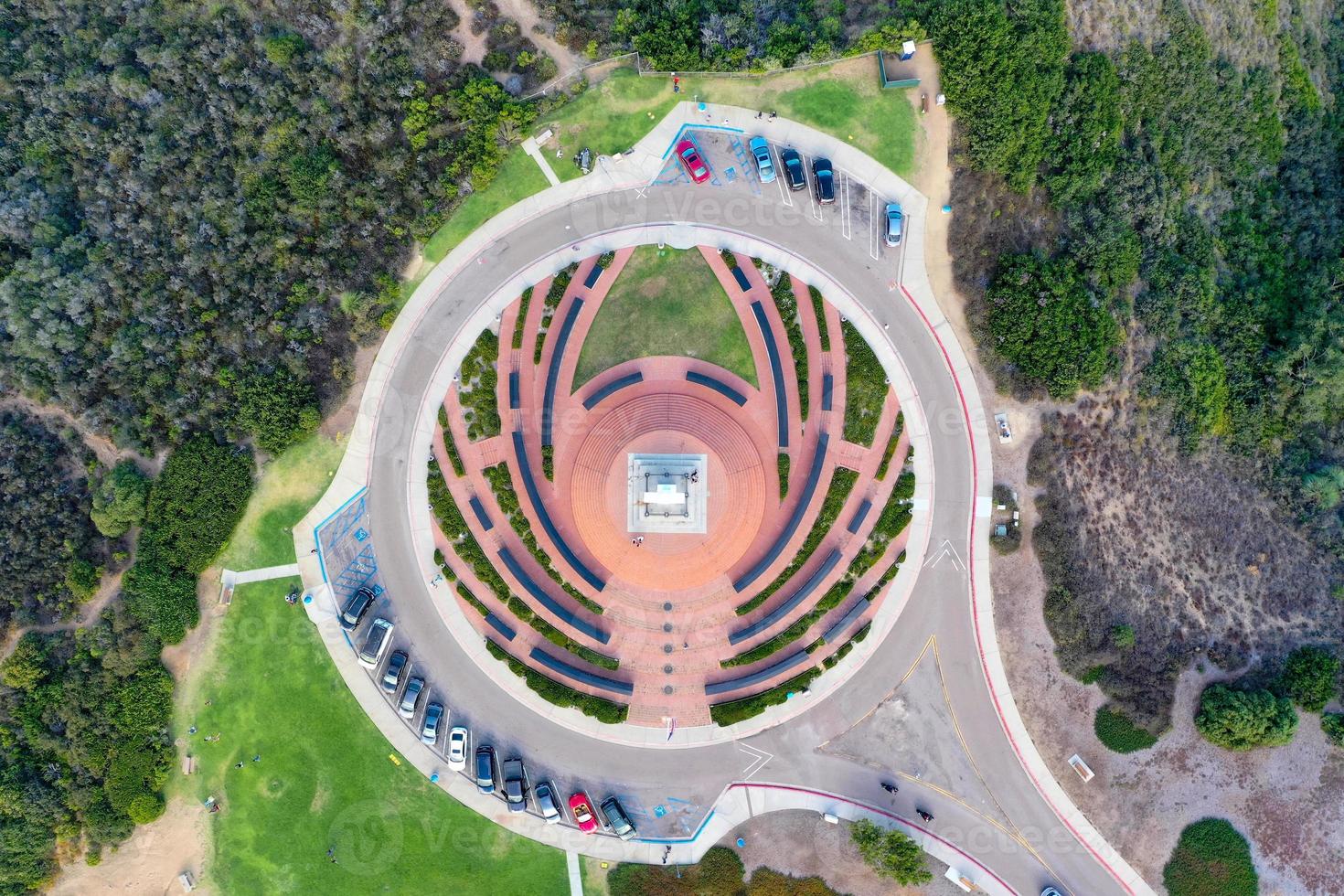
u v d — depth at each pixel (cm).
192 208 5809
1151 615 5828
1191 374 5956
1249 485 6125
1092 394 5922
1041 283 5766
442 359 6006
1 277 5797
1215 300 6197
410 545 5991
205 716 5850
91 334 5781
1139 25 6122
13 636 5588
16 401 5775
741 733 5947
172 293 5819
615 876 5875
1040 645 5878
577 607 5981
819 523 5884
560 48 6006
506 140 5888
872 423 5956
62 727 5572
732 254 5944
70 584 5572
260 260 5853
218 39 5884
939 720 5922
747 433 5966
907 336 5969
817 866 5847
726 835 5894
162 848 5784
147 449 5772
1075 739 5856
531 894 5859
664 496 5662
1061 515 5853
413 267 6003
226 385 5819
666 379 5981
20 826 5459
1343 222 6788
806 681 5925
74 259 5784
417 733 5919
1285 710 5600
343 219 5916
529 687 5931
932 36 5784
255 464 5916
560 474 5991
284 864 5850
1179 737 5797
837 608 5978
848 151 5969
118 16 6009
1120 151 6059
